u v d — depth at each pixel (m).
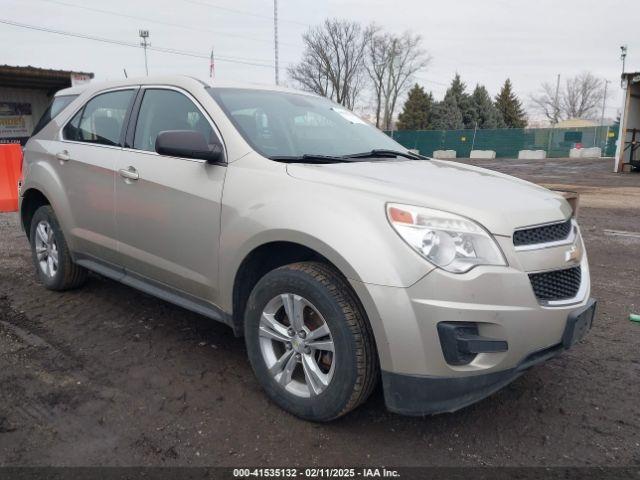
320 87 59.47
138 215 3.70
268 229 2.88
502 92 69.81
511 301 2.52
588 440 2.83
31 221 5.07
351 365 2.63
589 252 6.94
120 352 3.73
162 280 3.69
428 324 2.46
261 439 2.77
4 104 19.89
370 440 2.78
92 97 4.46
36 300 4.73
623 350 3.93
